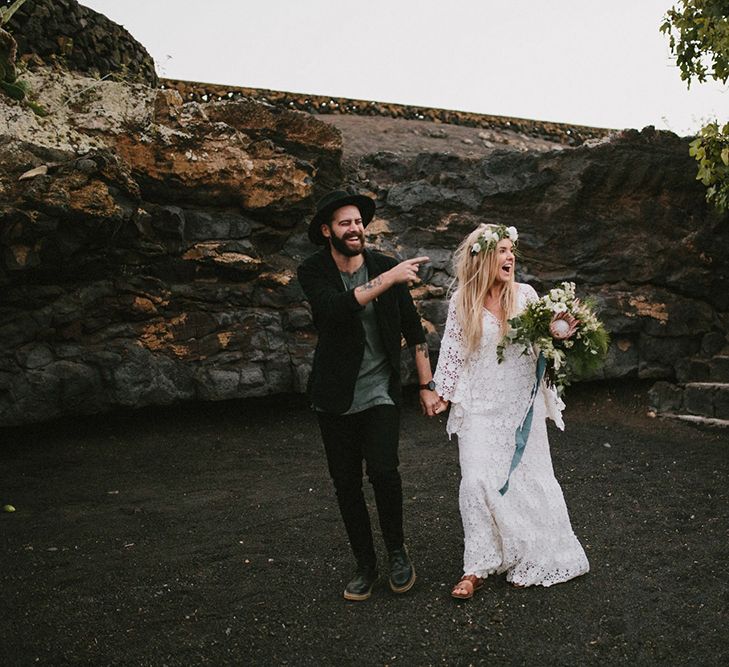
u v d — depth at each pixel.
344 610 3.60
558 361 3.62
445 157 9.84
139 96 7.71
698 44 7.59
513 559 3.77
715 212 9.16
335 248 3.61
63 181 6.39
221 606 3.67
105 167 6.66
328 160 9.14
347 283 3.65
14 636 3.37
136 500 5.46
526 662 3.11
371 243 9.04
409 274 3.34
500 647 3.22
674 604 3.60
